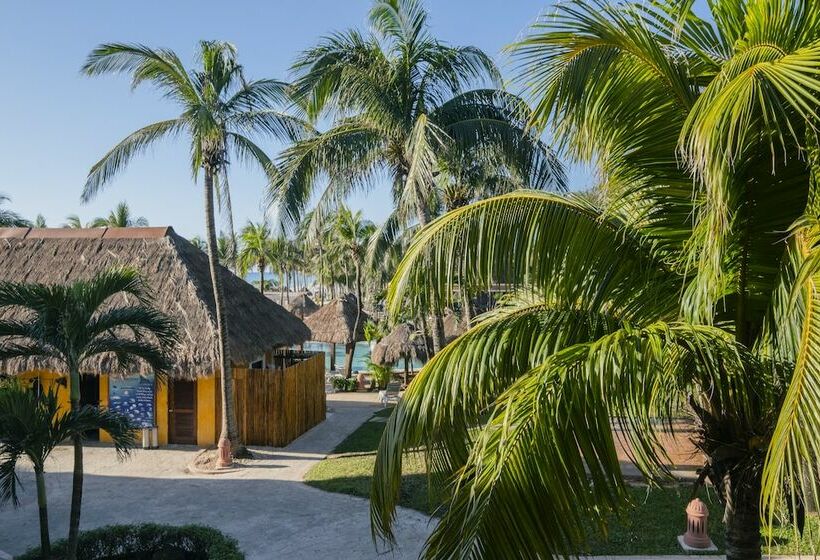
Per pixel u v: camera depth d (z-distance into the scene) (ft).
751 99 10.26
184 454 49.65
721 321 15.75
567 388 11.68
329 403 74.74
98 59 41.91
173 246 56.80
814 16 12.75
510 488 11.28
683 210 15.81
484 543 11.14
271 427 51.96
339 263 165.68
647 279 15.84
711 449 14.52
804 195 13.57
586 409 11.55
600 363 11.48
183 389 52.21
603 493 11.66
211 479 43.14
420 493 37.78
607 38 14.03
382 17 46.14
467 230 15.40
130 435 27.94
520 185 43.19
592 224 15.72
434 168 41.55
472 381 14.12
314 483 41.63
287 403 52.75
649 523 31.65
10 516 36.42
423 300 15.72
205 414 52.03
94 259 57.16
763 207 13.94
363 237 109.19
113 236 59.26
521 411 11.67
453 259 15.42
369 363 92.38
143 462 47.65
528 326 15.44
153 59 42.86
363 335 102.12
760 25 12.64
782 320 12.71
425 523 33.47
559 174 42.37
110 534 28.89
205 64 45.24
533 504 11.29
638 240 16.01
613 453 11.60
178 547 29.14
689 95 14.47
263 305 65.82
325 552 30.30
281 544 31.48
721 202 10.69
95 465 47.06
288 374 53.01
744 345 14.70
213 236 47.32
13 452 25.00
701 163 10.50
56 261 57.82
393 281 16.11
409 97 46.03
